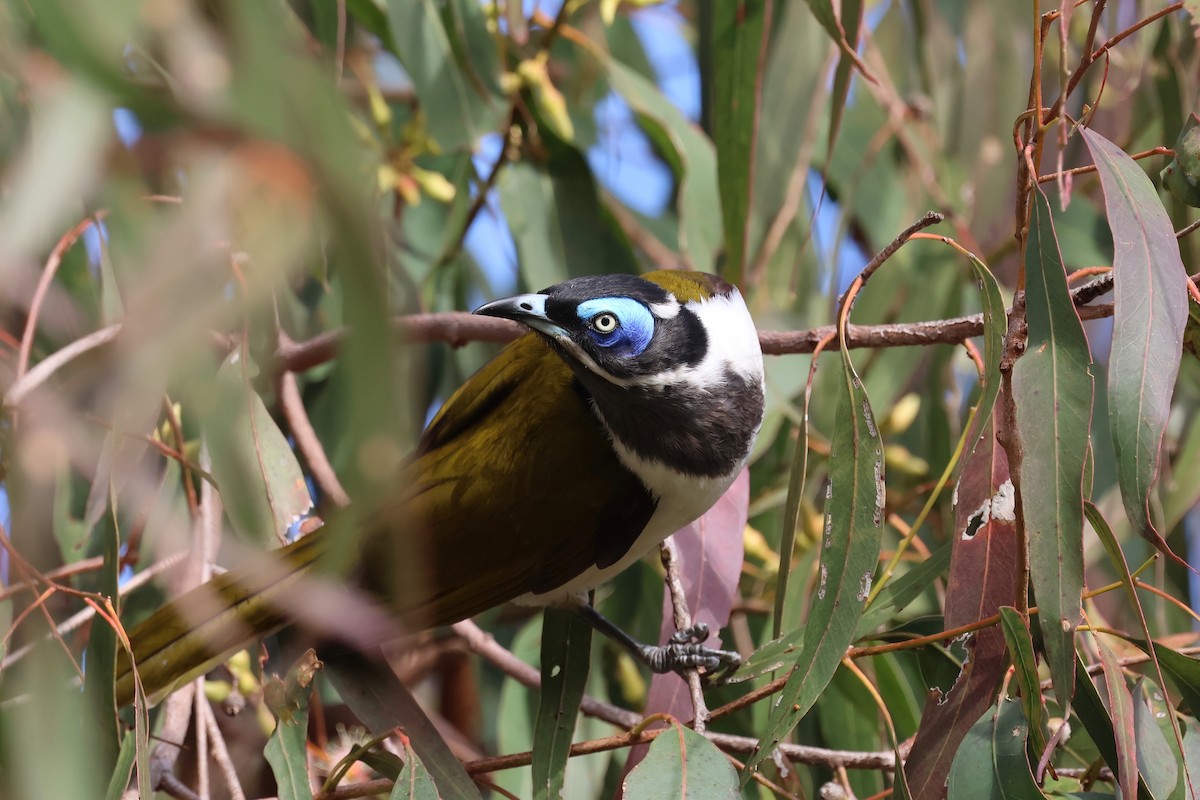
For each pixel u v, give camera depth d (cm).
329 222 277
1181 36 1016
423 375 1024
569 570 771
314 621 627
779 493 980
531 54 1009
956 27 1125
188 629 685
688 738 591
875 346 768
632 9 1102
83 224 690
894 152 1112
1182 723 605
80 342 634
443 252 970
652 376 732
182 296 277
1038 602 537
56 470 764
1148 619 934
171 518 690
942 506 989
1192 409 1075
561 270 979
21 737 502
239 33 274
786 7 1036
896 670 803
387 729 671
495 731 1083
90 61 277
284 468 694
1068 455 540
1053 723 707
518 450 757
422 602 754
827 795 635
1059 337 553
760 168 1025
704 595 780
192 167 278
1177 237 575
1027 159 570
